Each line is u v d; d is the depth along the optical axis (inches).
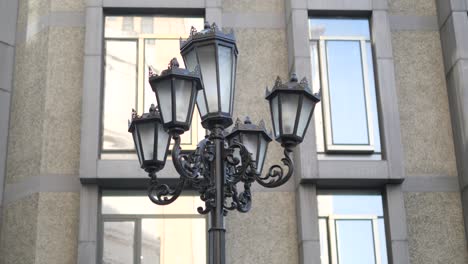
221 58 421.1
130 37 740.0
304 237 671.8
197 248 687.7
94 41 719.7
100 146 699.4
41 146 703.7
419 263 690.8
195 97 418.6
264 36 758.5
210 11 741.3
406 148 729.6
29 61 748.0
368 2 746.8
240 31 757.9
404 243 677.3
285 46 756.0
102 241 681.6
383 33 736.3
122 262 677.9
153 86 420.5
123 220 690.2
